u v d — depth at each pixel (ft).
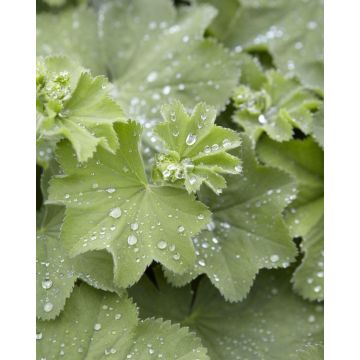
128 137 2.03
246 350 2.18
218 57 2.35
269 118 2.30
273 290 2.24
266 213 2.17
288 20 2.54
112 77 2.41
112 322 2.05
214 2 2.54
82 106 2.04
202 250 2.12
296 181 2.18
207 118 2.04
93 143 1.98
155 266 2.19
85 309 2.05
